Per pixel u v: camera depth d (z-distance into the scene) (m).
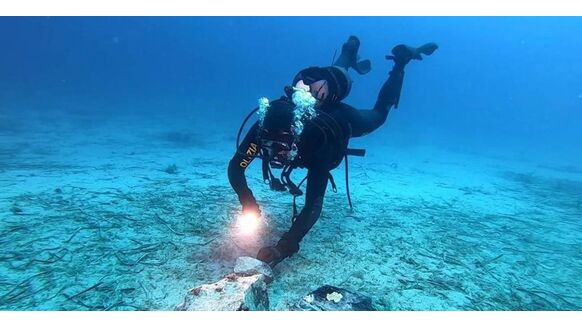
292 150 2.56
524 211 5.90
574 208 6.40
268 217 4.37
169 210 4.42
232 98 54.12
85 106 24.42
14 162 6.84
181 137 12.81
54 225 3.67
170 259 3.09
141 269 2.88
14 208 4.06
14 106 19.62
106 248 3.22
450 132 32.59
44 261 2.91
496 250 3.89
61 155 8.05
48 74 76.56
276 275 2.90
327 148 2.69
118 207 4.41
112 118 18.44
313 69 3.11
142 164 7.58
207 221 4.09
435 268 3.28
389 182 7.52
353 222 4.45
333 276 2.96
